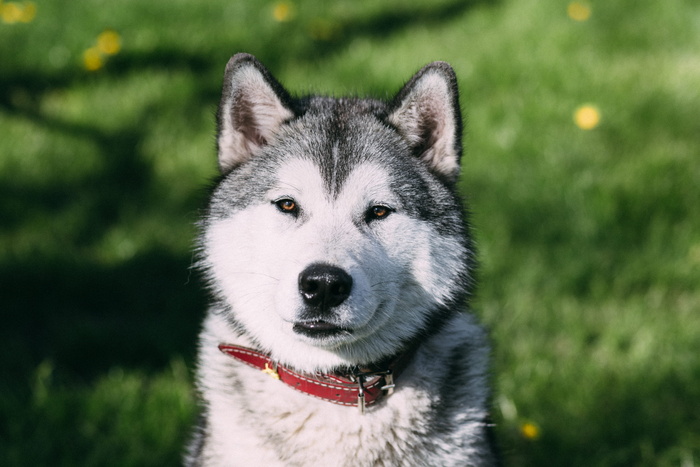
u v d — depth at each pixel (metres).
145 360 4.41
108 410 3.82
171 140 6.19
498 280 4.70
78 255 5.09
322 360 2.90
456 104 3.02
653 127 5.95
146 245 5.25
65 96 6.75
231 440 2.87
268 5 8.36
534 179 5.44
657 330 4.23
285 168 2.89
